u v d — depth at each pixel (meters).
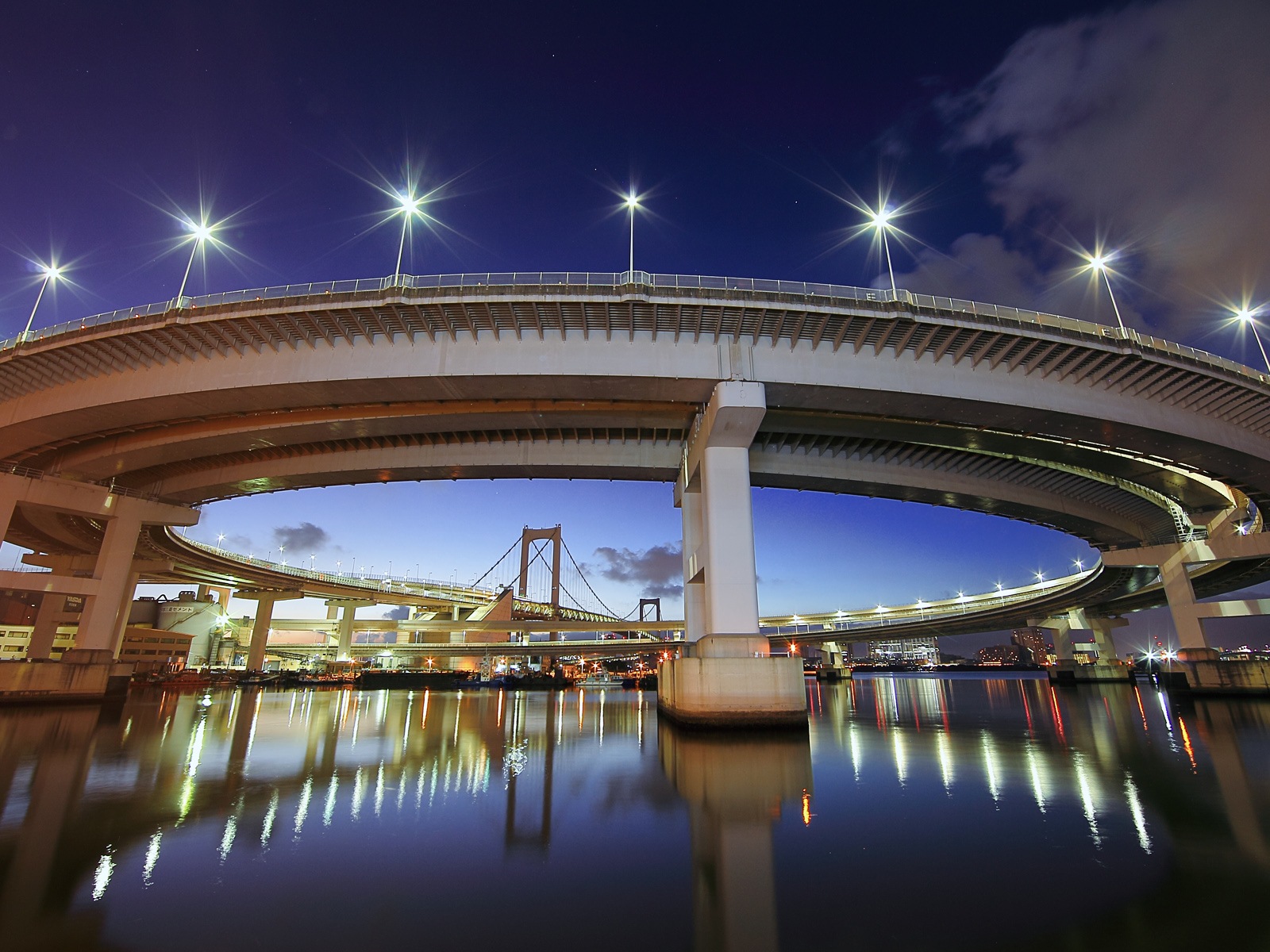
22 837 12.17
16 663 45.12
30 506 53.72
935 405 35.12
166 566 85.25
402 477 48.00
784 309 31.94
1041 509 56.53
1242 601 56.47
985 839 12.20
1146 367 36.03
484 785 17.80
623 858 11.23
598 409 37.62
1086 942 7.70
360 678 115.81
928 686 117.88
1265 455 42.53
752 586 31.94
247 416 40.28
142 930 8.19
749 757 23.11
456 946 7.75
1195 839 12.00
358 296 31.97
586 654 158.88
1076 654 112.25
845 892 9.50
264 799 15.78
